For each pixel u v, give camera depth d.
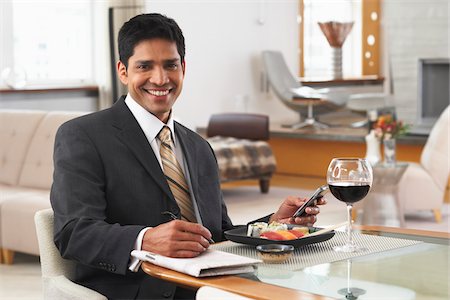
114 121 2.63
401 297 1.84
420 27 10.08
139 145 2.60
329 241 2.46
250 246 2.41
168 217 2.58
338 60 11.71
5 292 4.90
